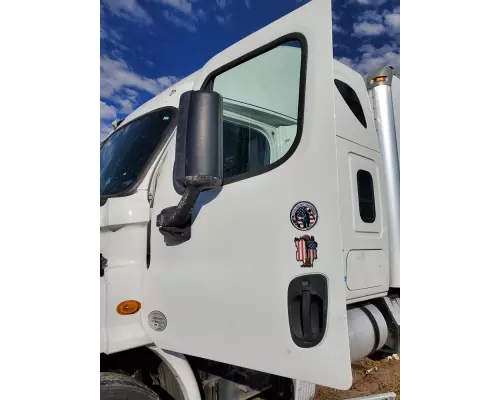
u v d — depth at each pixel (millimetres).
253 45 1559
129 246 1679
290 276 1282
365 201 1917
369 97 2309
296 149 1338
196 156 1253
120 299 1598
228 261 1437
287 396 1859
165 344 1574
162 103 2021
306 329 1229
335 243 1204
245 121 1551
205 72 1741
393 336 2039
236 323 1387
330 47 1307
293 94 1411
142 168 1797
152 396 1592
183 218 1497
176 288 1564
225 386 1767
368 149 2021
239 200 1446
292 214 1305
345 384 1146
